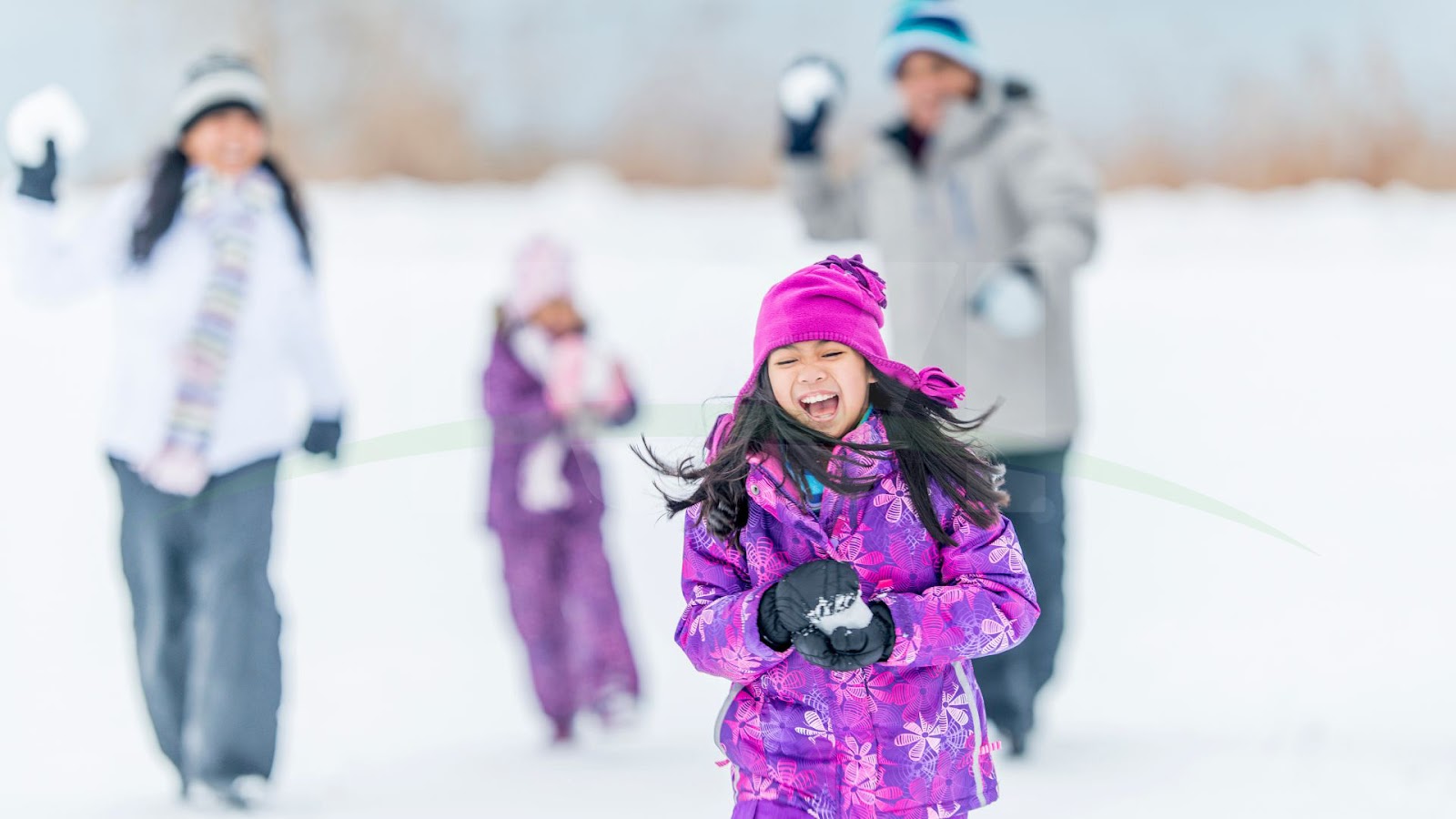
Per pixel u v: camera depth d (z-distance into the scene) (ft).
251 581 29.99
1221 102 144.15
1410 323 83.76
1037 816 25.96
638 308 76.74
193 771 29.25
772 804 16.43
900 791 16.21
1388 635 37.65
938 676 16.46
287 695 36.81
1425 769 28.04
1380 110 138.92
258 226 31.48
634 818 27.14
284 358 31.60
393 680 37.81
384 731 34.04
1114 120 145.89
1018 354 31.12
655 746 32.81
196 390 30.30
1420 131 137.59
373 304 90.33
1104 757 29.50
